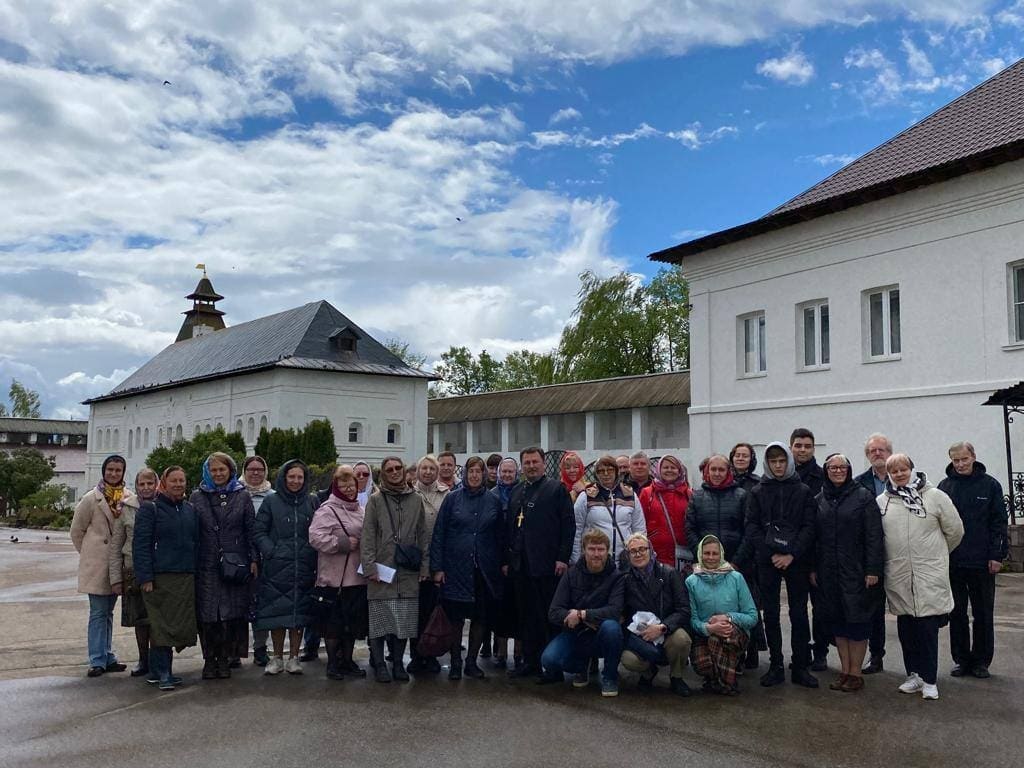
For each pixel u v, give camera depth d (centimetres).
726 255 2241
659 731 666
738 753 612
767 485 820
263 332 5503
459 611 855
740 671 803
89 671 877
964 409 1706
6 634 1130
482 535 868
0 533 4047
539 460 873
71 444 9388
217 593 853
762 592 817
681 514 911
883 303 1886
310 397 4816
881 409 1859
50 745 645
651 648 772
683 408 3588
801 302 2052
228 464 881
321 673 888
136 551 813
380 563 838
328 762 600
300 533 874
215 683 843
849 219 1933
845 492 787
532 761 599
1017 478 1590
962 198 1719
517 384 8419
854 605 769
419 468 955
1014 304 1658
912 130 2081
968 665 824
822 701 747
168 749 632
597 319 5391
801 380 2042
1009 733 650
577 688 811
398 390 5125
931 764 586
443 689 812
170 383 5762
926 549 752
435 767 589
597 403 3803
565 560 852
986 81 2052
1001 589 1295
